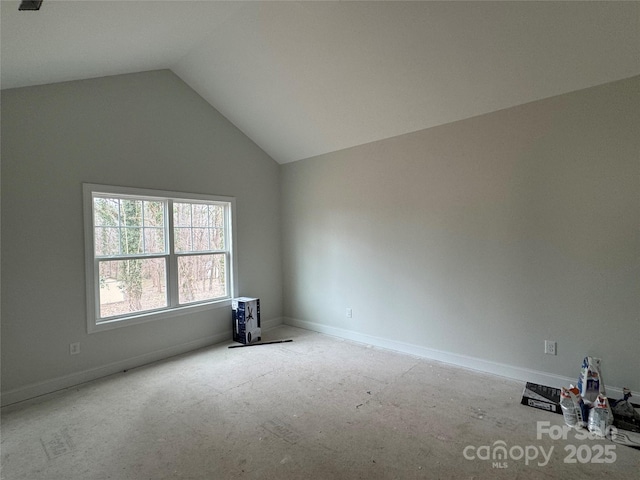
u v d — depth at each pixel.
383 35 2.61
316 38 2.83
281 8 2.67
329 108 3.57
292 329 4.67
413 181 3.50
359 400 2.58
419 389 2.75
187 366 3.33
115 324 3.20
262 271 4.70
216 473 1.80
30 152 2.72
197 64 3.54
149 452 1.98
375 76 3.00
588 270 2.54
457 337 3.25
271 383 2.91
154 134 3.53
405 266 3.60
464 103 2.96
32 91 2.73
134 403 2.58
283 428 2.21
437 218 3.34
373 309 3.91
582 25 2.13
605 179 2.45
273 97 3.69
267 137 4.40
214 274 4.17
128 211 3.41
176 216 3.80
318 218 4.45
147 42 2.85
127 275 3.38
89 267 3.04
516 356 2.90
